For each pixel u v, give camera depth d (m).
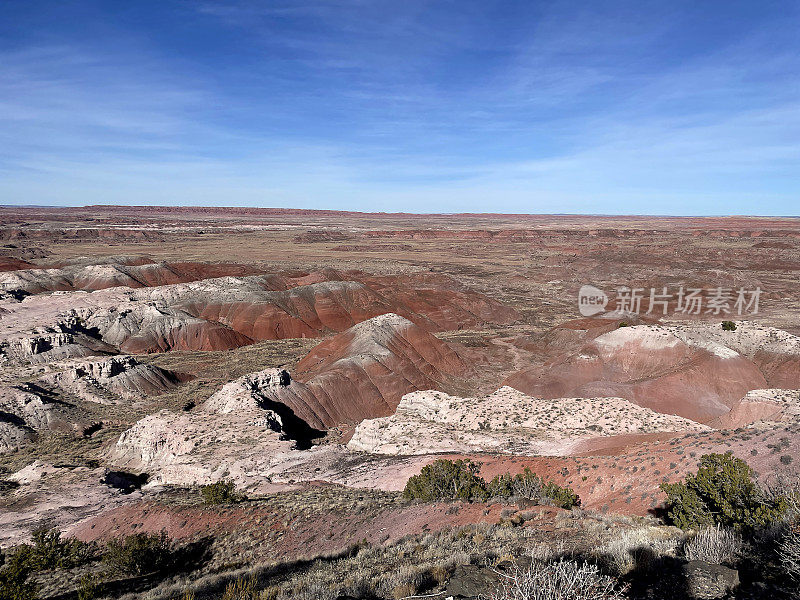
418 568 12.39
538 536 15.11
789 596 8.26
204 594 15.60
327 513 24.86
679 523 14.80
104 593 19.88
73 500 33.16
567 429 38.81
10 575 21.38
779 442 22.59
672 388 54.53
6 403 49.22
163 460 40.06
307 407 53.25
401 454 37.12
